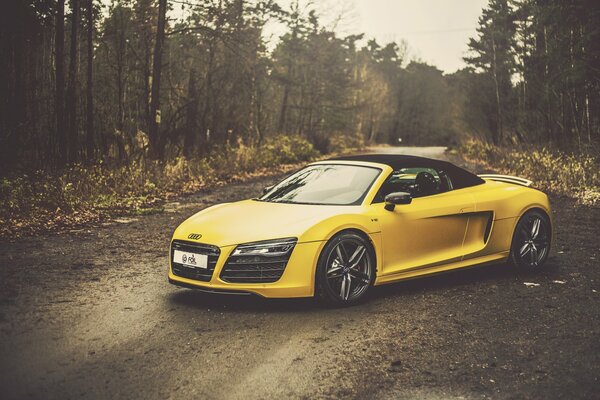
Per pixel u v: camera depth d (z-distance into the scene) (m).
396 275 5.75
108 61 21.27
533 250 6.80
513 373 3.86
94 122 19.23
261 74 29.89
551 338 4.54
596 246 8.36
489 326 4.84
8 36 14.59
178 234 5.57
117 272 6.78
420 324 4.89
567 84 24.14
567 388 3.62
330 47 43.75
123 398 3.43
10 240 8.75
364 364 4.01
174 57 25.47
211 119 25.83
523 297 5.74
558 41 25.70
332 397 3.49
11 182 12.30
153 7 21.83
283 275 5.15
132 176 15.38
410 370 3.91
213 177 20.27
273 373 3.84
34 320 4.88
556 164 18.78
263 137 32.81
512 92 40.62
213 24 23.50
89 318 4.97
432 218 5.98
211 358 4.09
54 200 11.82
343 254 5.41
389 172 6.04
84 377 3.72
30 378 3.69
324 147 43.56
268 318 5.03
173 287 6.11
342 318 5.05
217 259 5.20
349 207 5.62
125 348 4.26
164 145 20.70
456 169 6.58
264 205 5.94
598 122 23.94
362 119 73.44
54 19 17.55
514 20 38.88
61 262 7.27
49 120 16.34
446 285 6.24
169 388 3.58
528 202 6.76
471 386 3.65
